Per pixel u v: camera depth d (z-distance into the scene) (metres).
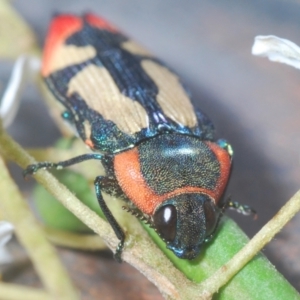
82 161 0.05
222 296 0.05
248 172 0.06
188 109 0.05
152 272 0.05
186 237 0.05
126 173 0.05
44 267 0.05
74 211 0.05
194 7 0.08
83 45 0.06
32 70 0.06
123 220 0.05
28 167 0.05
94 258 0.06
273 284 0.05
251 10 0.07
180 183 0.05
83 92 0.06
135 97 0.05
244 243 0.05
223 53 0.07
